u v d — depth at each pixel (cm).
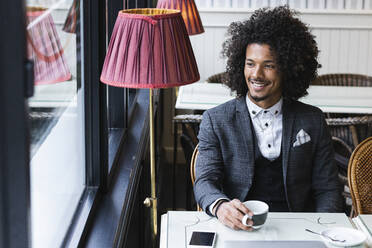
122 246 186
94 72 195
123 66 180
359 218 195
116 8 256
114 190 214
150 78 179
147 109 344
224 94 394
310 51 225
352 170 236
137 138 281
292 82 223
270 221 192
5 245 87
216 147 225
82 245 166
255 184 225
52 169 140
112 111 276
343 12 498
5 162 83
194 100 378
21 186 85
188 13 357
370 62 510
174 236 181
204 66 512
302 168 223
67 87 161
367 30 504
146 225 323
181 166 511
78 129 185
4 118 82
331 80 441
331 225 191
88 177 204
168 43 180
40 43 123
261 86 216
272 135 223
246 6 499
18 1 79
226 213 188
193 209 379
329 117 407
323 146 226
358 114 414
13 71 81
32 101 117
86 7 188
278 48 213
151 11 203
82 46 189
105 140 205
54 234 145
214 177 220
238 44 222
